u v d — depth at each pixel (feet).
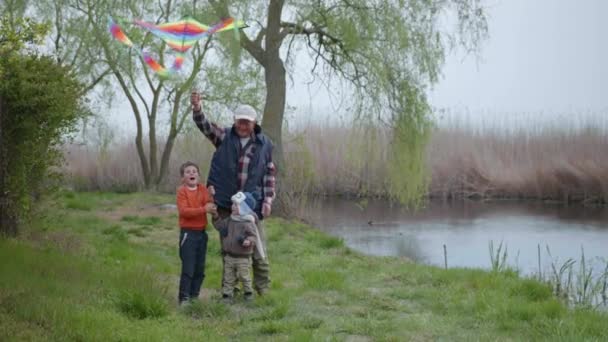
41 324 19.39
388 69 64.34
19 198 32.30
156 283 27.20
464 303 26.43
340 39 64.28
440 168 105.19
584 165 97.71
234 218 25.44
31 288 22.39
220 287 29.19
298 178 74.74
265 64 66.23
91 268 27.86
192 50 77.36
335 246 47.14
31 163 32.73
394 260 42.45
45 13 72.02
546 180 101.40
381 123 66.28
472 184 105.29
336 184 102.73
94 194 81.41
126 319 21.24
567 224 71.82
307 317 23.43
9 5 60.23
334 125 103.30
